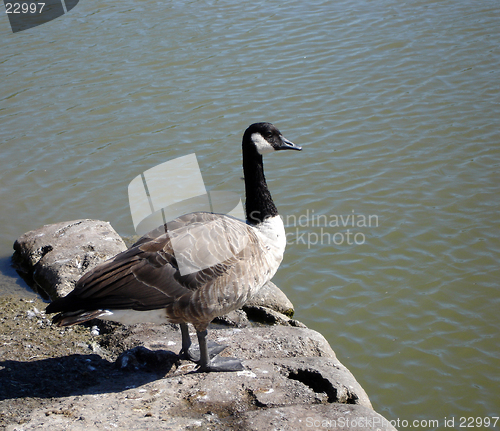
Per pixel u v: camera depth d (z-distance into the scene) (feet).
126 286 6.34
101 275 6.33
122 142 12.16
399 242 9.74
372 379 7.99
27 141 12.36
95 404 6.33
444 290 9.02
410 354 8.25
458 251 9.56
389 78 14.23
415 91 13.60
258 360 6.88
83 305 6.29
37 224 10.21
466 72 14.29
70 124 12.94
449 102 13.05
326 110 12.98
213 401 6.35
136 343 7.22
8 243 9.69
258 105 13.30
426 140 11.73
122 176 11.18
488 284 9.07
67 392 6.58
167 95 13.99
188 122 12.78
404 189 10.66
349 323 8.63
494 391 7.86
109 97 14.01
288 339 7.25
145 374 6.81
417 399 7.79
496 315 8.69
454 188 10.62
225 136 12.16
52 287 8.16
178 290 6.43
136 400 6.38
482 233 9.81
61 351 7.20
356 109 12.95
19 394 6.49
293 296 8.99
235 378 6.61
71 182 11.12
